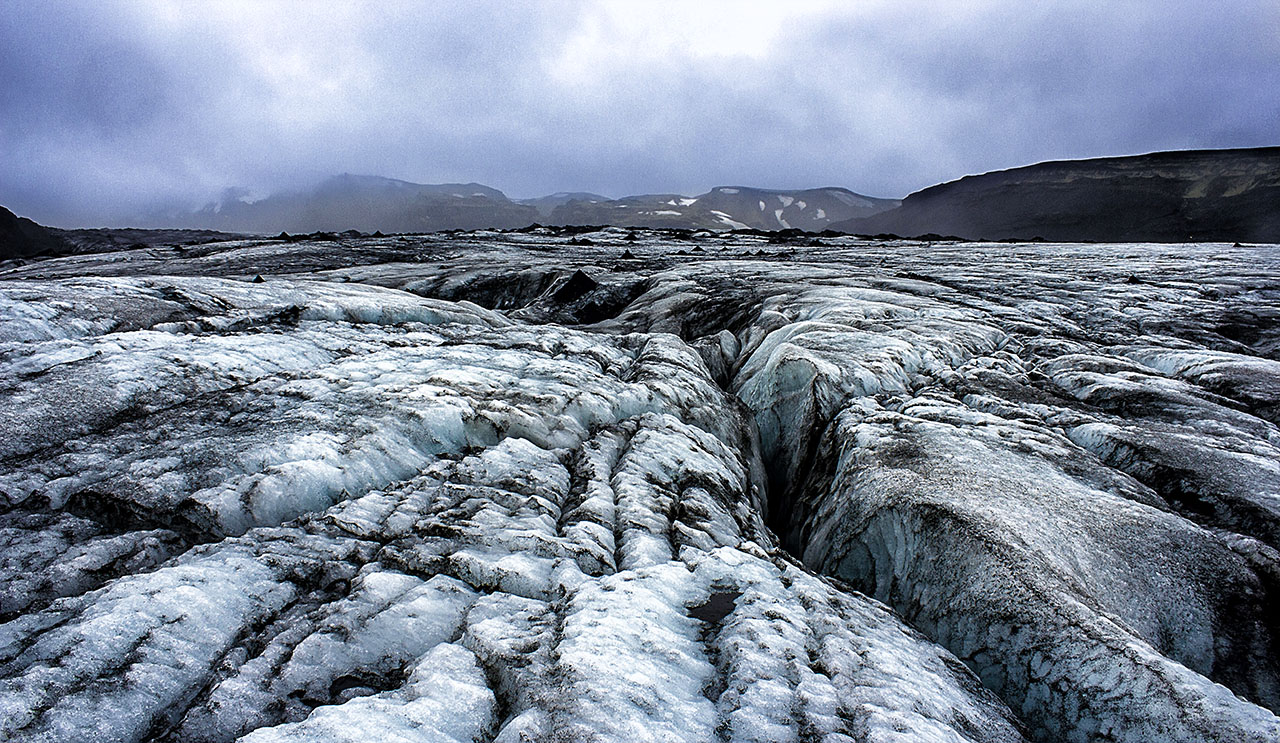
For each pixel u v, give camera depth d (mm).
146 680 5723
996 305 29516
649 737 5016
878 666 6668
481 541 8797
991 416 14844
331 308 22531
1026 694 7676
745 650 6570
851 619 8039
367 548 8555
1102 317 26906
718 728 5461
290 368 15703
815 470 15508
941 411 15297
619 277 46844
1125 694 6793
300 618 7031
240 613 6930
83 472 9852
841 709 5789
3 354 13141
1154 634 8438
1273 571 9133
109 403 11883
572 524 9711
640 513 10273
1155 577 9148
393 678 6289
